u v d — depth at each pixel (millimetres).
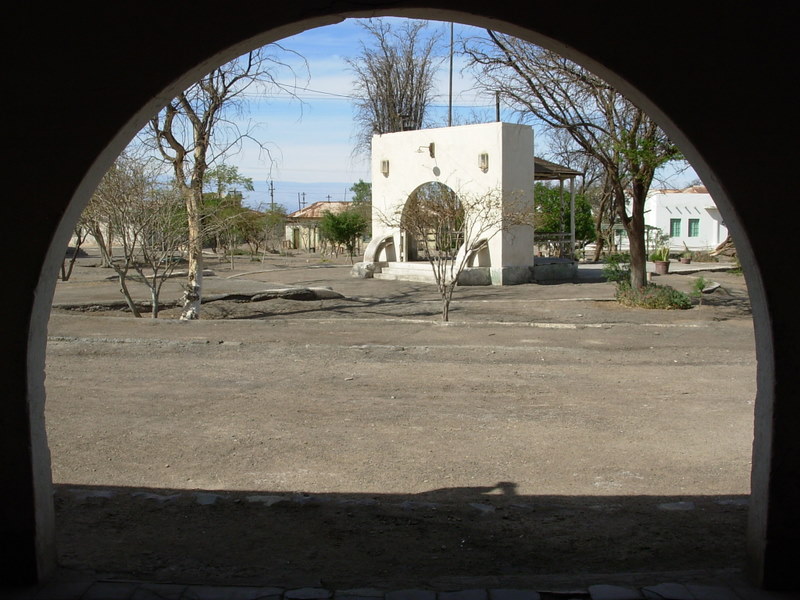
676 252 40719
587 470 5754
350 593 3385
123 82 3299
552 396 8211
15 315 3289
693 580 3535
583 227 35062
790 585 3375
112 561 3836
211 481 5461
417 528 4441
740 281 24594
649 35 3291
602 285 23375
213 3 3299
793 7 3230
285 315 17391
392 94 44750
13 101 3252
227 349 10805
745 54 3258
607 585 3461
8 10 3236
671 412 7551
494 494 5184
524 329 13031
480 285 24062
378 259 27922
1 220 3264
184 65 3312
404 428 6914
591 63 3410
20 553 3416
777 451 3312
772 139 3260
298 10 3314
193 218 15758
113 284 23031
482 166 24141
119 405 7691
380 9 3338
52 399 7895
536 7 3326
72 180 3289
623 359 10344
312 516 4629
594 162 31328
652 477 5582
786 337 3273
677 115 3297
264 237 43250
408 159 26516
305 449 6258
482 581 3564
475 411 7535
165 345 10945
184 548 4074
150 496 4945
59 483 5344
